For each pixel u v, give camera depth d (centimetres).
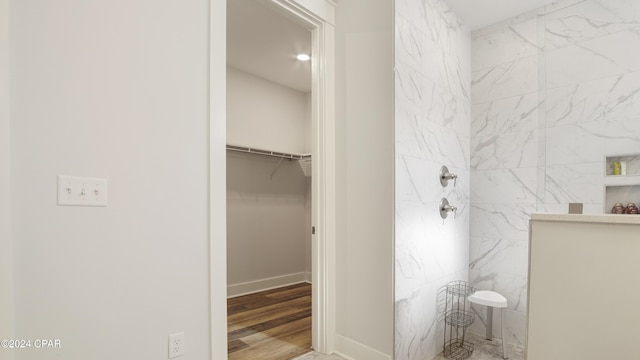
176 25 143
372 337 201
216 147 154
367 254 206
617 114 212
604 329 95
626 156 209
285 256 414
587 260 98
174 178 140
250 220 379
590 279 98
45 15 109
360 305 209
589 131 222
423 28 223
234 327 267
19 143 104
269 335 250
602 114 217
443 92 243
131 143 128
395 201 193
